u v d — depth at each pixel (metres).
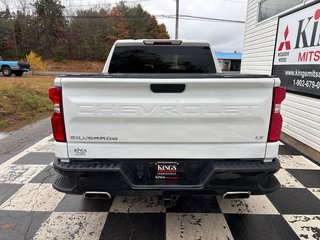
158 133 2.13
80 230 2.51
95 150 2.16
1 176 3.69
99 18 49.44
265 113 2.10
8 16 48.38
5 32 47.34
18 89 11.11
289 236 2.46
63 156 2.18
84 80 2.01
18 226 2.56
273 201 3.08
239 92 2.06
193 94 2.06
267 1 7.25
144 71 3.99
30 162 4.21
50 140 5.46
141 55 3.92
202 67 3.97
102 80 2.00
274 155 2.19
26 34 48.34
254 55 8.10
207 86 2.04
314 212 2.86
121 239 2.39
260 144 2.17
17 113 8.19
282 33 6.20
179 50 3.90
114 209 2.87
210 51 3.90
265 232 2.51
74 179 2.18
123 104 2.06
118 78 2.01
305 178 3.72
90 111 2.07
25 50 48.31
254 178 2.20
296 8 5.55
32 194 3.19
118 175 2.14
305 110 5.32
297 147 5.19
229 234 2.47
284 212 2.85
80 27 48.72
